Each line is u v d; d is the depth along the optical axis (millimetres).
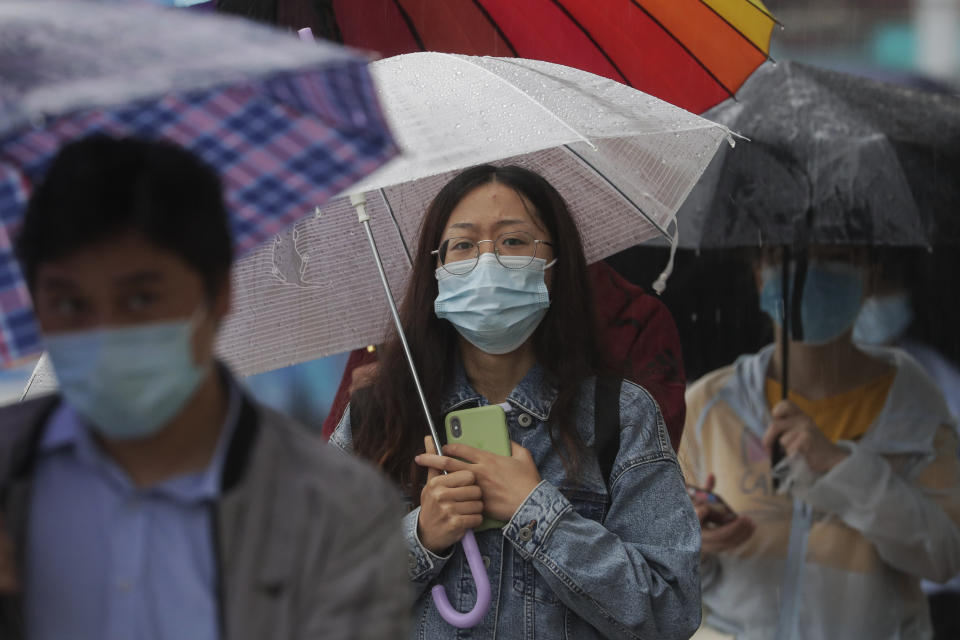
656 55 7797
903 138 9664
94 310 3146
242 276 6680
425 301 6051
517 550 5516
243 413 3369
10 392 10070
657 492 5574
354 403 6215
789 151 9734
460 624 5387
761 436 10164
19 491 3316
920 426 9945
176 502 3303
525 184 5898
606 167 6559
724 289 10492
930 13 12836
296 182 3922
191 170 3246
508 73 5977
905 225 9398
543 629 5477
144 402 3141
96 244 3080
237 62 2904
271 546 3275
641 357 7352
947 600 10469
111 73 2791
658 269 10430
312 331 6793
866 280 9938
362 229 6777
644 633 5309
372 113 3680
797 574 9773
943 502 9758
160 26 3080
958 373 10102
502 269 5660
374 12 7793
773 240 9641
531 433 5793
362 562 3320
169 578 3258
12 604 3248
